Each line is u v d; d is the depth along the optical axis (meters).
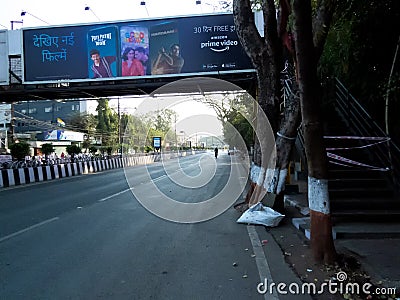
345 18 8.10
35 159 28.20
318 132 5.31
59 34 17.44
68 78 17.38
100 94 19.42
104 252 6.01
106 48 17.16
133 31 17.06
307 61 5.21
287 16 7.47
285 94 11.41
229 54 16.45
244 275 4.91
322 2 6.22
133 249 6.20
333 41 9.23
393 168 8.31
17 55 17.78
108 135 69.44
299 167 13.70
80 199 12.30
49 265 5.36
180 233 7.38
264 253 5.92
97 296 4.25
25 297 4.25
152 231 7.54
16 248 6.26
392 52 8.46
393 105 9.11
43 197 12.95
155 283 4.64
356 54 8.88
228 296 4.23
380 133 9.46
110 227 7.92
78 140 70.31
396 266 4.99
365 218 7.38
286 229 7.68
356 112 10.34
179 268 5.21
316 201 5.34
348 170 9.02
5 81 17.84
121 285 4.58
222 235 7.20
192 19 16.69
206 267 5.25
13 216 9.23
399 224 7.16
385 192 8.23
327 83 12.30
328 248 5.27
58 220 8.69
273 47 9.23
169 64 16.78
